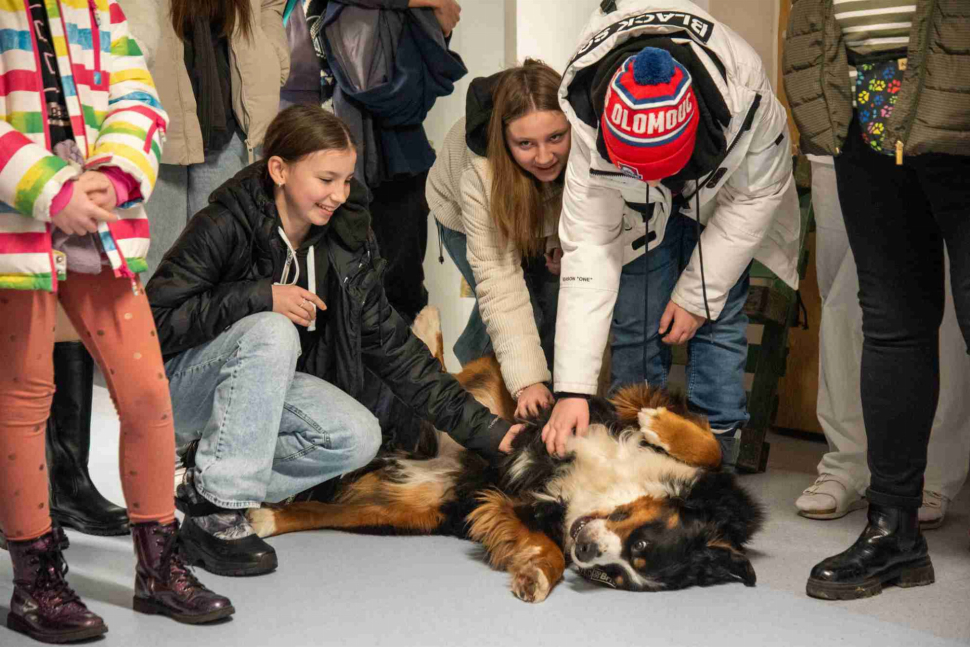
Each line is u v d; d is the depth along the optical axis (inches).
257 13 126.3
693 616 81.0
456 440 102.0
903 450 84.0
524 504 94.7
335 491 109.0
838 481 112.6
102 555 93.7
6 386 71.4
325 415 97.5
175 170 125.6
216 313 91.5
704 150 85.5
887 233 81.5
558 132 101.3
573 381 96.4
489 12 170.4
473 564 94.4
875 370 83.7
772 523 109.5
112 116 72.5
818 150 80.5
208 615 76.9
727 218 100.1
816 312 151.0
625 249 102.8
